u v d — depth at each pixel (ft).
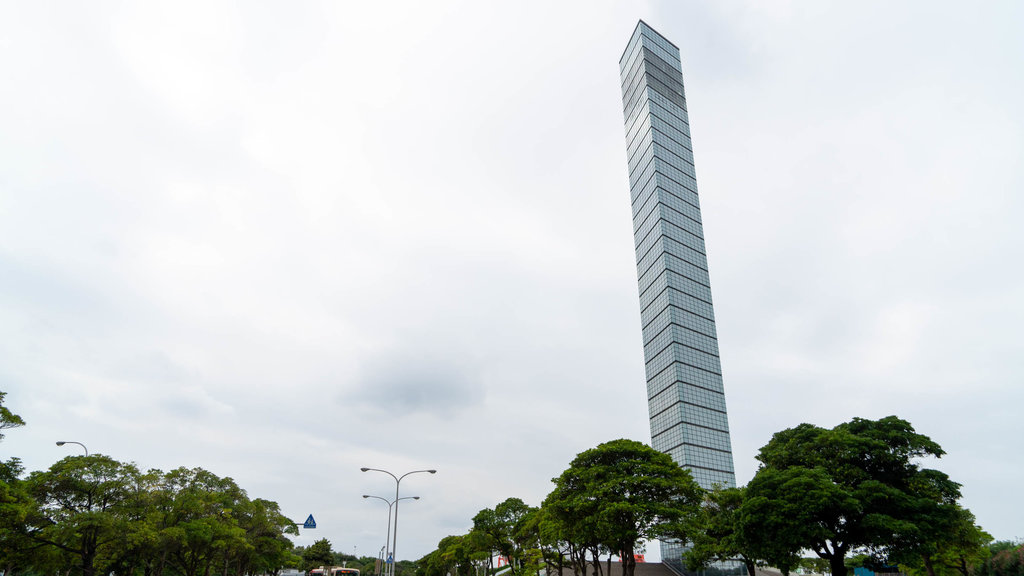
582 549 185.37
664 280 497.46
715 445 446.19
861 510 122.72
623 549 149.59
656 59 619.67
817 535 121.90
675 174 561.43
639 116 602.85
